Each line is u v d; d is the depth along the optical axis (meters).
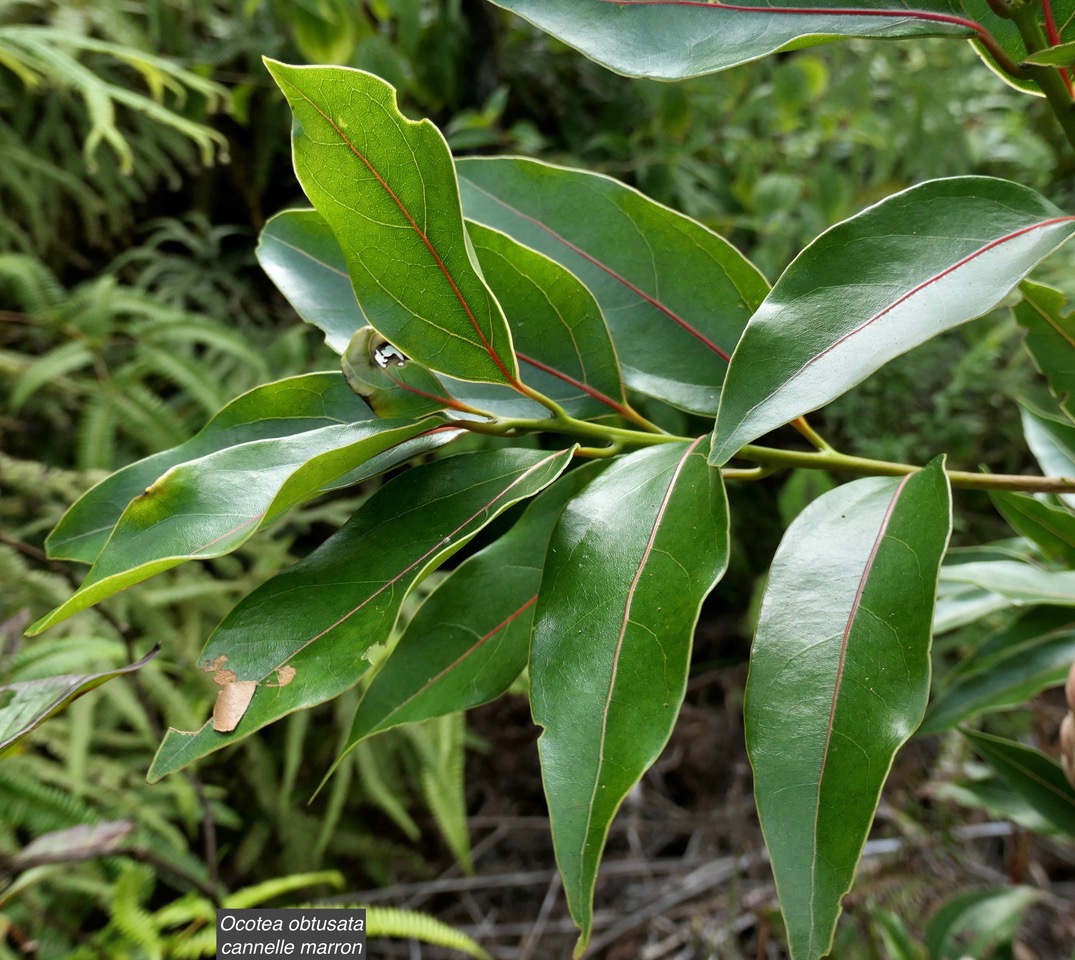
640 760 0.29
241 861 0.98
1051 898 1.00
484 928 1.11
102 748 0.91
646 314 0.39
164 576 0.94
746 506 1.39
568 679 0.30
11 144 1.00
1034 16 0.30
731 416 0.29
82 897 0.80
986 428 1.37
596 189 0.40
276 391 0.36
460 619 0.38
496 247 0.36
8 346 1.03
